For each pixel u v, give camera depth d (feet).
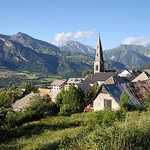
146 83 81.15
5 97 155.53
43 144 31.76
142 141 20.58
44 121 61.21
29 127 52.34
